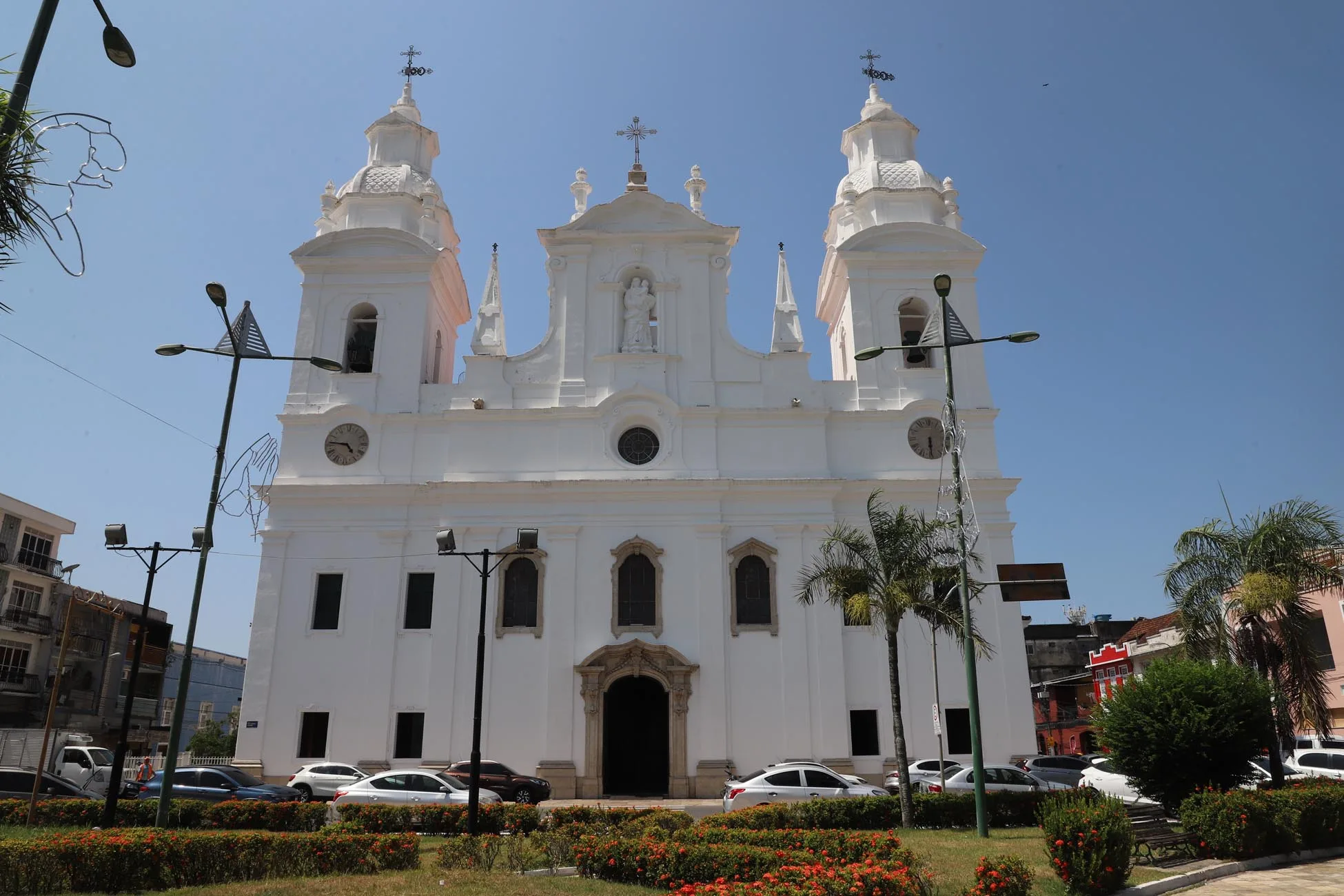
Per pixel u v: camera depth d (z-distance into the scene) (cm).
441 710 3300
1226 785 1912
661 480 3481
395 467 3600
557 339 3759
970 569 3447
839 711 3297
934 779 2986
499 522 3491
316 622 3441
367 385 3712
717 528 3466
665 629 3378
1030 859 1647
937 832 2083
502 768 3020
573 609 3397
